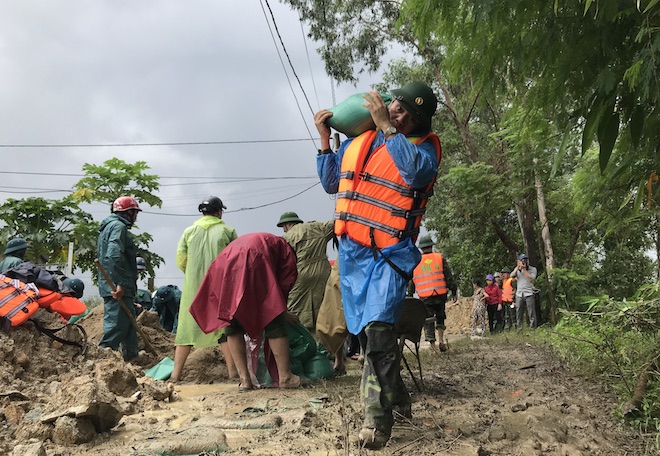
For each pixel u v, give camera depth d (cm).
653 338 466
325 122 375
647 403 374
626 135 426
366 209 342
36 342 543
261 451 336
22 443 367
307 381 605
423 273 976
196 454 339
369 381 333
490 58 409
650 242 1287
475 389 533
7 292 539
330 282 660
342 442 344
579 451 320
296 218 778
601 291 2291
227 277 562
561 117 407
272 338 578
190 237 695
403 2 425
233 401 514
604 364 529
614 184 534
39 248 1656
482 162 1892
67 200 1719
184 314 680
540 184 1753
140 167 1753
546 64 390
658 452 320
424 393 516
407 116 348
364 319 333
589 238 2377
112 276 740
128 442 368
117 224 752
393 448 330
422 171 324
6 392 448
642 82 321
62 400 393
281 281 599
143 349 858
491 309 1927
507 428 364
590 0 304
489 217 2173
